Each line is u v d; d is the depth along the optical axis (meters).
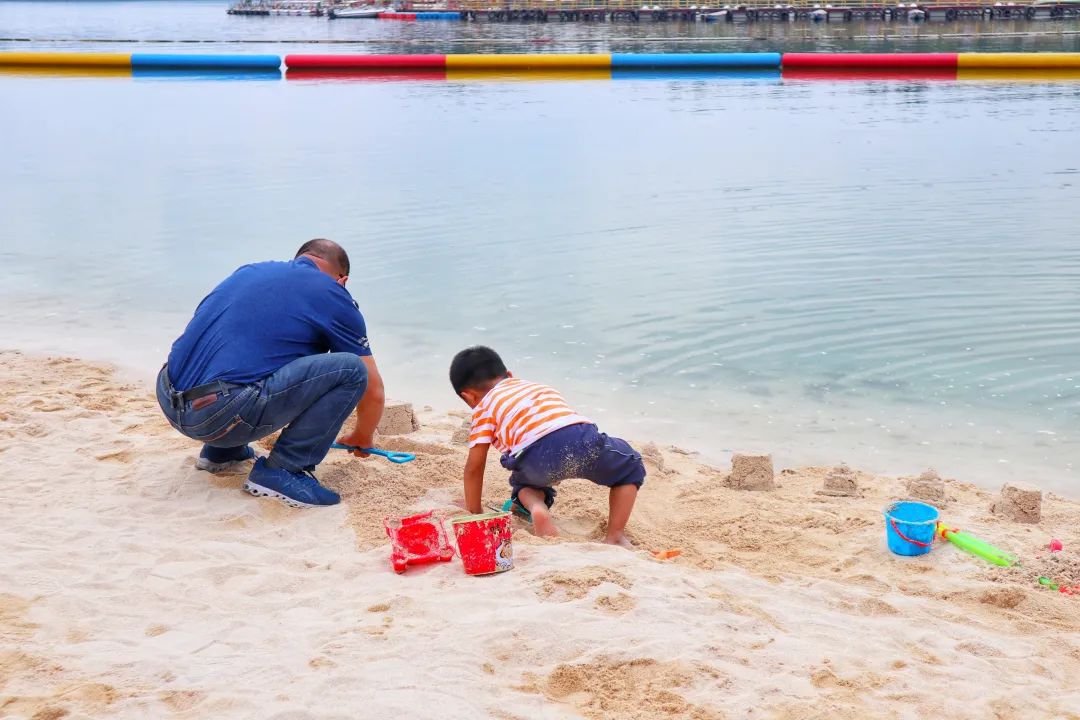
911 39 38.31
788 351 7.44
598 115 20.44
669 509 5.01
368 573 4.00
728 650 3.37
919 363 7.17
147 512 4.57
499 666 3.27
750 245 10.28
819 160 15.05
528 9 56.22
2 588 3.75
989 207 11.74
